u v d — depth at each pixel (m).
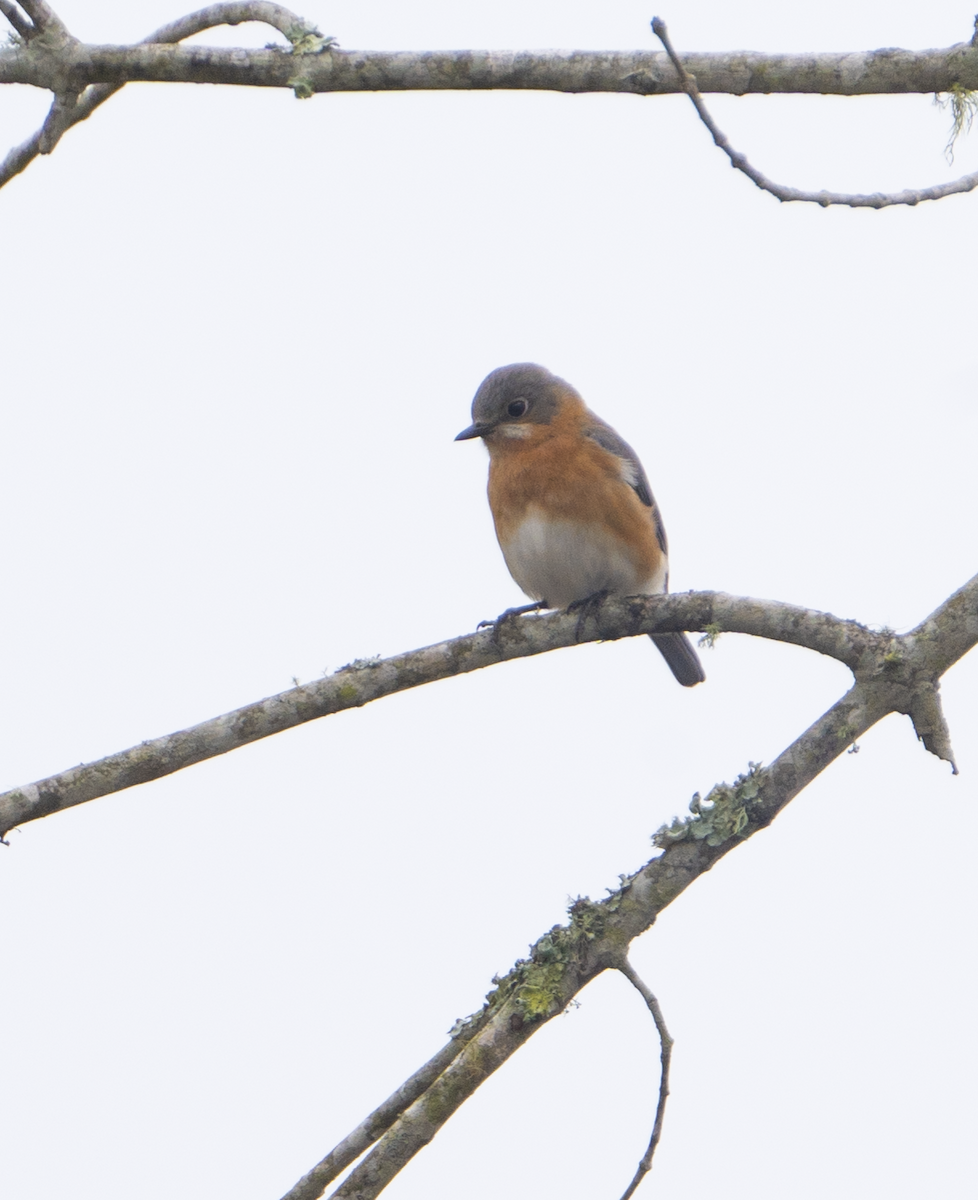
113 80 11.63
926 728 10.42
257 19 11.87
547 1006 9.91
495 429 14.97
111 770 10.93
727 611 11.32
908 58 11.09
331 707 11.38
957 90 11.11
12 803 10.73
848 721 10.42
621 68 11.19
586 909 10.16
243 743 11.19
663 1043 9.98
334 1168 10.36
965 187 10.73
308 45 11.41
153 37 12.47
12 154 13.41
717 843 10.23
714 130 10.47
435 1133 9.65
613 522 14.73
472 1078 9.71
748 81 11.22
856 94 11.24
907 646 10.41
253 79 11.44
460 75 11.23
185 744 11.05
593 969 10.02
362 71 11.33
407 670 11.67
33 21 11.54
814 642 10.76
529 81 11.23
